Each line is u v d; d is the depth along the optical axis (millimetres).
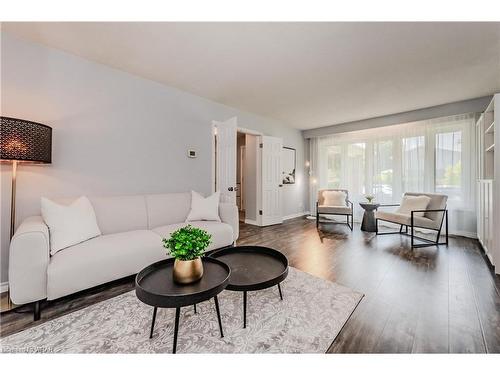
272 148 4969
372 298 1840
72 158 2426
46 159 2006
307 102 3848
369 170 4953
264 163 4809
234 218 3000
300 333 1423
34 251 1532
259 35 2076
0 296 1895
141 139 2979
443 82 3023
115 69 2732
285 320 1553
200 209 2951
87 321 1533
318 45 2221
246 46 2258
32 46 2180
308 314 1621
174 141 3334
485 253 2893
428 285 2062
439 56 2395
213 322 1534
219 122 3885
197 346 1312
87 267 1717
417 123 4270
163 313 1632
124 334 1411
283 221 5324
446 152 3938
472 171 3691
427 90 3289
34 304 1570
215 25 1946
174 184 3344
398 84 3100
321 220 5426
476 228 3650
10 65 2072
